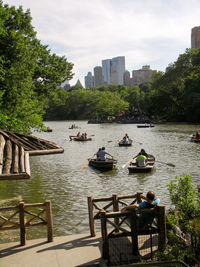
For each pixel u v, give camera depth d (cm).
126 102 11212
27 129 2069
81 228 954
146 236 704
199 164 2038
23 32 2273
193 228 553
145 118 9362
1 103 1761
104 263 587
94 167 2016
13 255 644
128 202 1218
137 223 638
